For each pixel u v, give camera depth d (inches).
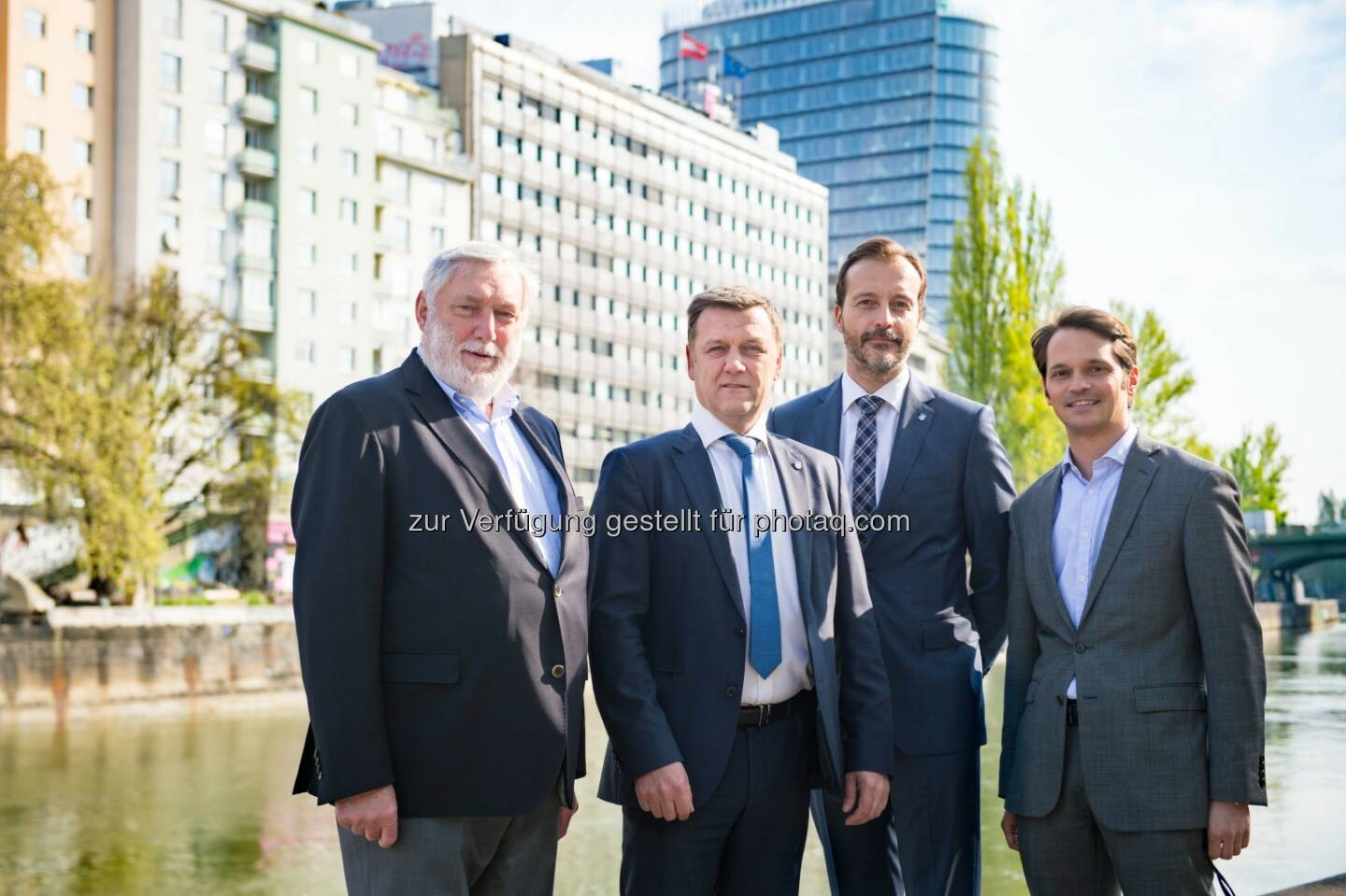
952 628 177.0
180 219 1961.1
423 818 132.4
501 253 143.7
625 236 2989.7
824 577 157.9
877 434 183.8
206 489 1435.8
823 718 151.7
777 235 3570.4
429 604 133.6
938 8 5305.1
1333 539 2427.4
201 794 768.3
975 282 1588.3
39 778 833.5
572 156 2837.1
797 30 5506.9
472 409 142.8
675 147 3171.8
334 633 128.3
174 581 1676.9
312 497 132.0
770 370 158.9
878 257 181.9
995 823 513.3
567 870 504.4
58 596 1344.7
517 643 135.3
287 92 2086.6
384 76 2357.3
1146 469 153.2
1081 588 154.8
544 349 2748.5
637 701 147.4
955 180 5251.0
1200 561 147.8
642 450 158.6
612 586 152.8
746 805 151.8
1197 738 148.1
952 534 180.9
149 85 1930.4
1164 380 1469.0
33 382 1159.0
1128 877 148.4
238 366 1477.6
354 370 2186.3
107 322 1385.3
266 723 1189.7
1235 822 144.8
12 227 1173.1
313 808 719.7
